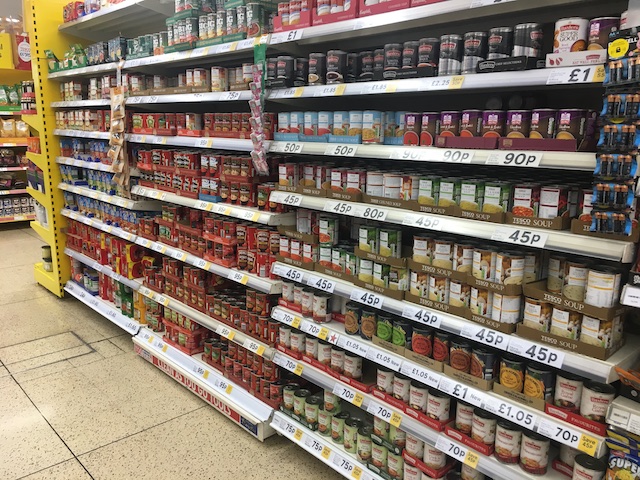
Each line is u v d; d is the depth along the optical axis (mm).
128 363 3639
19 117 7766
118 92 3631
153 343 3631
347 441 2371
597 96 1926
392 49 1943
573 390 1603
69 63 4414
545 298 1614
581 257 1666
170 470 2479
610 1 1713
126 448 2646
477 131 1739
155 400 3137
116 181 3822
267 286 2643
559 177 1903
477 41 1713
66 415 2945
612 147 1354
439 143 1829
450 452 1901
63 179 4824
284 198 2473
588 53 1415
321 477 2457
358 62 2197
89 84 4617
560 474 1747
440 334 1959
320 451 2441
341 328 2389
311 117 2322
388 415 2131
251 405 2816
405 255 2195
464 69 1746
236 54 3064
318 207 2273
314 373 2492
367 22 1943
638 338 1690
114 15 3834
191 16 2885
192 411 3027
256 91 2430
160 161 3434
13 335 4082
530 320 1657
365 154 2033
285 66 2355
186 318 3385
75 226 4809
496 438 1812
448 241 1892
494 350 1886
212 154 3004
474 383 1825
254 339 2820
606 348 1500
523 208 1646
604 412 1525
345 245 2406
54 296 5043
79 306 4789
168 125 3283
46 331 4180
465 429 1913
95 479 2404
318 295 2457
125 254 3963
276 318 2641
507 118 1651
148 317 3824
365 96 2543
